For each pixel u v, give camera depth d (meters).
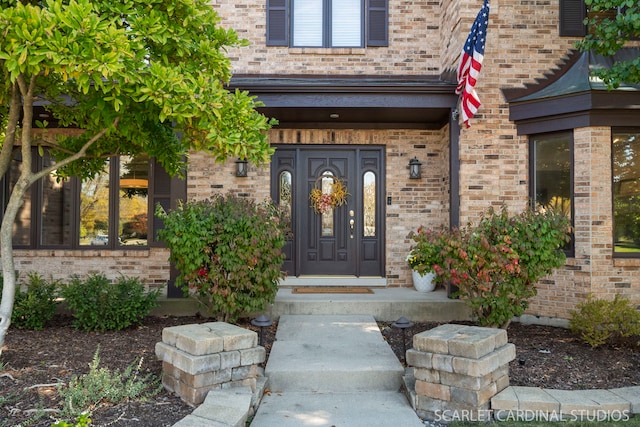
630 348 4.88
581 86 5.86
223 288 5.51
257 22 7.63
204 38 4.09
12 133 4.13
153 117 4.07
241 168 7.47
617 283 5.75
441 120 7.50
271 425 3.40
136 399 3.48
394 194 7.68
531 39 6.49
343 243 7.86
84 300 5.45
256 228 5.46
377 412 3.65
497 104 6.48
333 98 6.69
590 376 4.06
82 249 7.71
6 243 3.93
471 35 5.75
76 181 7.77
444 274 5.12
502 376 3.65
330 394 4.07
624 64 4.80
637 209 6.00
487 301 4.91
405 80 7.31
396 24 7.68
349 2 7.78
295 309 6.28
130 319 5.58
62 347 4.78
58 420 3.07
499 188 6.46
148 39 3.78
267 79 7.11
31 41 2.91
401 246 7.65
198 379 3.38
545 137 6.35
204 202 5.81
